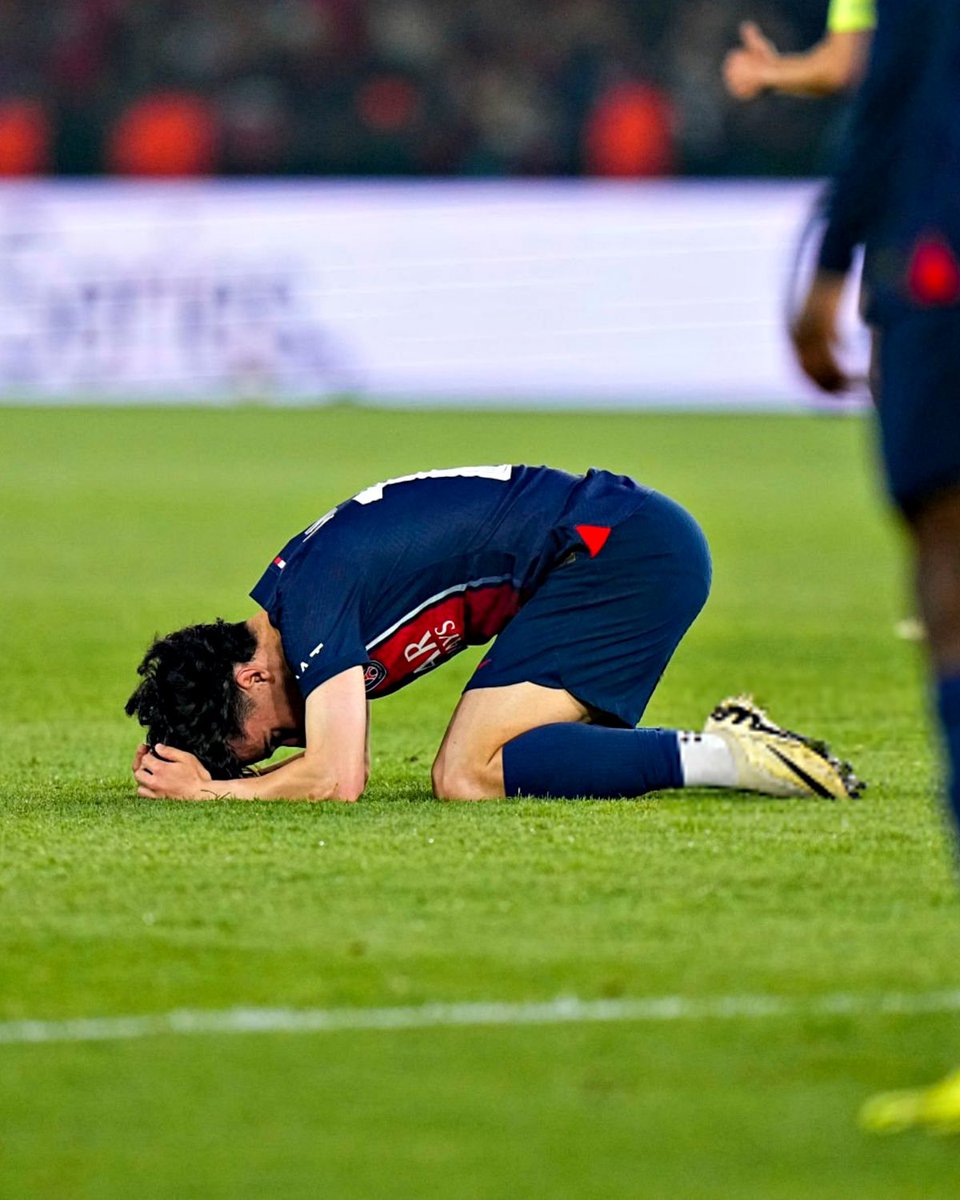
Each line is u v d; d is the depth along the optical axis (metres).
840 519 51.12
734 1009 12.25
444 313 79.56
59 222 79.25
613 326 79.31
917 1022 11.98
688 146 91.88
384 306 79.50
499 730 18.73
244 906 14.73
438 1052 11.59
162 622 34.25
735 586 39.66
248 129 93.75
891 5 11.20
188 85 95.62
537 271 79.25
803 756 18.83
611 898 14.93
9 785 20.39
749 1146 10.21
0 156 90.75
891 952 13.43
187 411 77.56
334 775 18.20
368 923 14.23
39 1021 12.19
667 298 79.12
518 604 19.03
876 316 11.50
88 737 23.94
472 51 96.62
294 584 18.12
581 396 79.50
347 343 79.62
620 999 12.48
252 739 18.64
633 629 18.94
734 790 19.31
